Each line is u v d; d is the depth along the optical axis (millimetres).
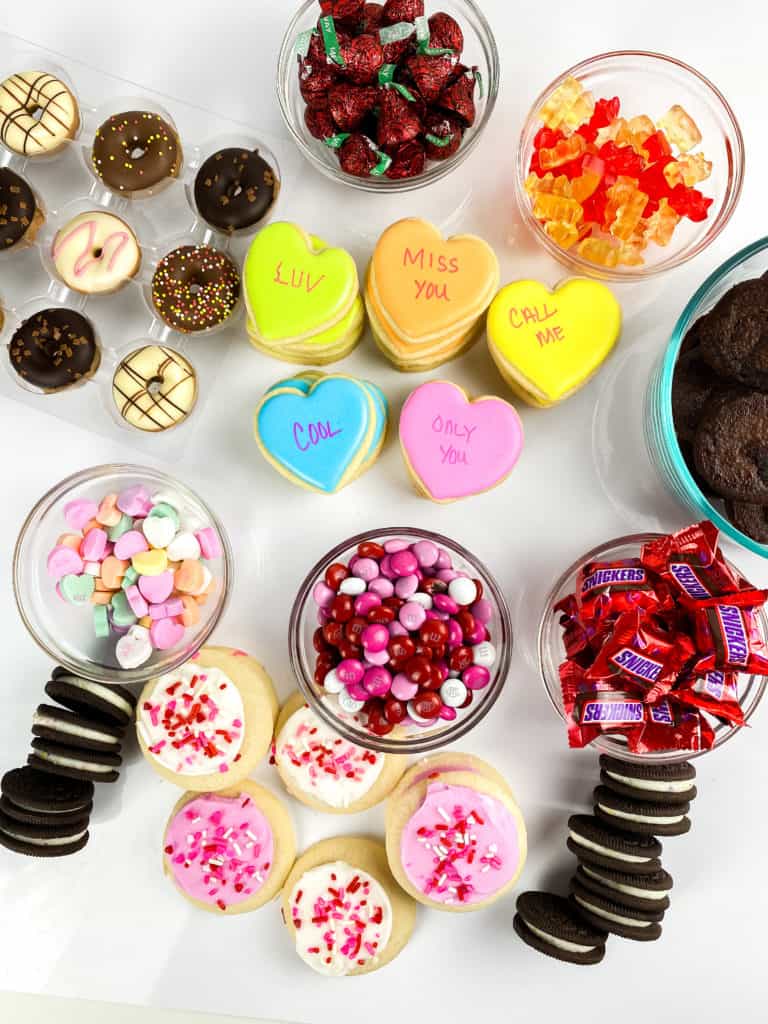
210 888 439
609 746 405
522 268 456
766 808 456
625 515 455
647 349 454
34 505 458
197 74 459
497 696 391
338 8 392
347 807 436
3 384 463
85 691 426
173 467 462
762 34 452
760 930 460
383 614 376
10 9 459
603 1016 467
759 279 381
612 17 452
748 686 414
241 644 462
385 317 401
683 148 418
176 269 432
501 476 407
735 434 374
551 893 457
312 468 408
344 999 470
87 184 469
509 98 454
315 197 456
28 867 474
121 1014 470
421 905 467
